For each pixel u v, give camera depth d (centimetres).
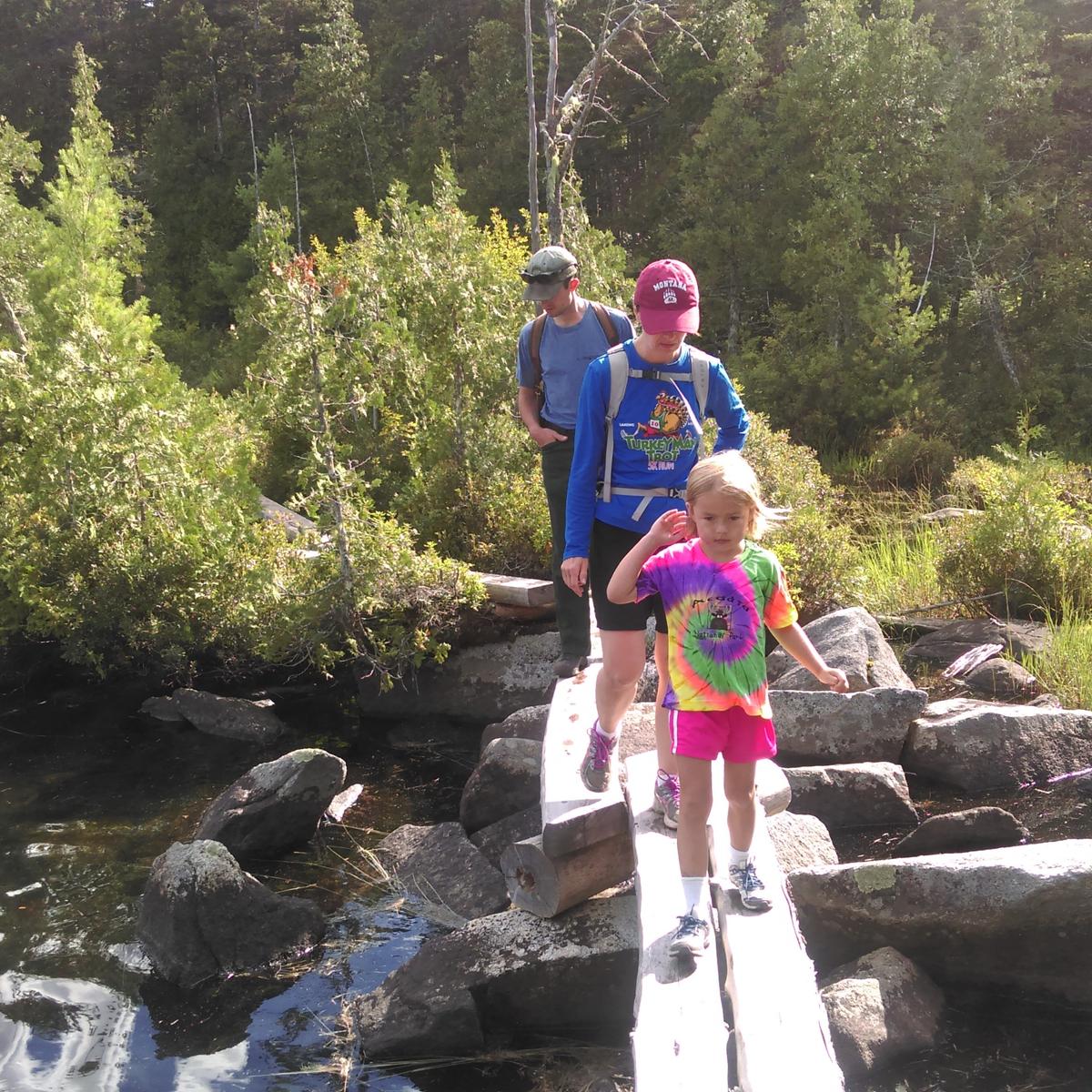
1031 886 388
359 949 477
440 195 1106
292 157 3781
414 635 756
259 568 794
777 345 2095
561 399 490
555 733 477
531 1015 412
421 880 528
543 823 404
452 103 3991
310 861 560
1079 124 2361
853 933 412
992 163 2188
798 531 859
